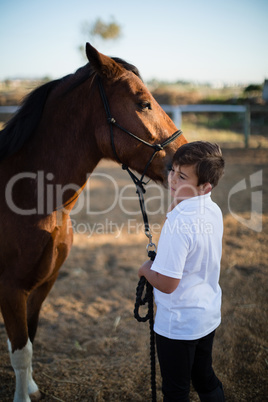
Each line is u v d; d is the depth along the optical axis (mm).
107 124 1821
